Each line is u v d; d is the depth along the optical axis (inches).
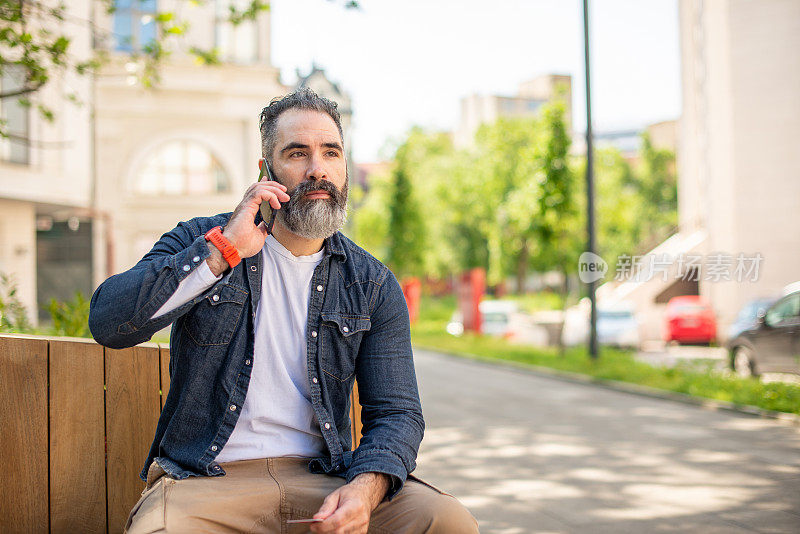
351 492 74.2
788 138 761.6
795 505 187.0
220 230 77.2
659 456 249.8
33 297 733.9
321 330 84.1
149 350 97.9
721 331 823.7
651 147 2295.8
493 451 261.3
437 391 431.8
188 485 76.9
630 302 880.9
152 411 97.4
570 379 481.7
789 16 759.1
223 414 80.4
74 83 733.3
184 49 301.4
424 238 1275.8
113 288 74.7
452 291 2378.2
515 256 1686.8
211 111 977.5
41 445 93.4
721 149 809.5
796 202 758.5
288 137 82.6
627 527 169.9
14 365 93.0
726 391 384.5
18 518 92.3
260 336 82.7
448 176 1776.6
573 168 652.1
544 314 1011.9
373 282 87.4
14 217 714.8
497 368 569.3
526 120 1596.9
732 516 178.2
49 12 237.0
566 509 185.9
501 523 173.9
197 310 80.8
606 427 308.8
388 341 87.6
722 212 811.4
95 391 95.7
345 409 87.2
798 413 322.7
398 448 79.9
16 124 682.2
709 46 820.0
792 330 450.6
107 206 943.0
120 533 95.3
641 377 452.1
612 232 1857.8
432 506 77.5
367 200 1943.9
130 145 955.3
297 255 85.0
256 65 981.8
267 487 78.5
